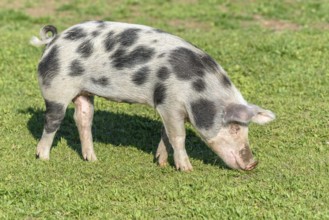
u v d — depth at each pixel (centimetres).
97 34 936
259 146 1031
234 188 859
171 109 898
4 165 959
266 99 1239
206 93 891
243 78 1352
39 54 1526
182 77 890
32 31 1788
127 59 909
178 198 845
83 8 2072
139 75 905
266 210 806
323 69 1389
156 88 902
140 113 1202
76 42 939
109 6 2100
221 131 898
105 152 1021
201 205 815
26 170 942
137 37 920
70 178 916
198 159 989
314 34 1678
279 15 1914
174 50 900
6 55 1508
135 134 1111
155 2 2114
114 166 961
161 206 825
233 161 906
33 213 809
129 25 945
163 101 900
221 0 2098
